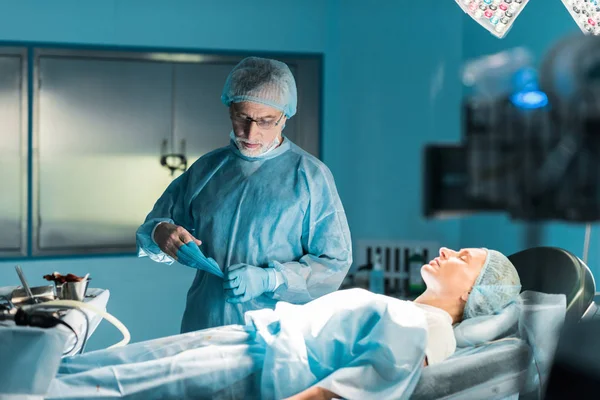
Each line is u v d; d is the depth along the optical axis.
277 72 2.29
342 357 1.98
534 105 0.89
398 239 4.11
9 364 1.65
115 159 4.07
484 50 3.67
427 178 0.96
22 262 3.92
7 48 3.88
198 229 2.40
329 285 2.33
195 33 4.10
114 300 4.02
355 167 4.25
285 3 4.21
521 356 2.05
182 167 4.15
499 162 0.91
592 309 2.12
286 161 2.39
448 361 1.96
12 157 3.94
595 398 1.17
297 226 2.34
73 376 1.80
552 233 2.92
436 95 3.97
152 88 4.09
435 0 3.96
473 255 2.24
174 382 1.83
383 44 4.12
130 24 4.00
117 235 4.09
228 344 2.00
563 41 0.84
